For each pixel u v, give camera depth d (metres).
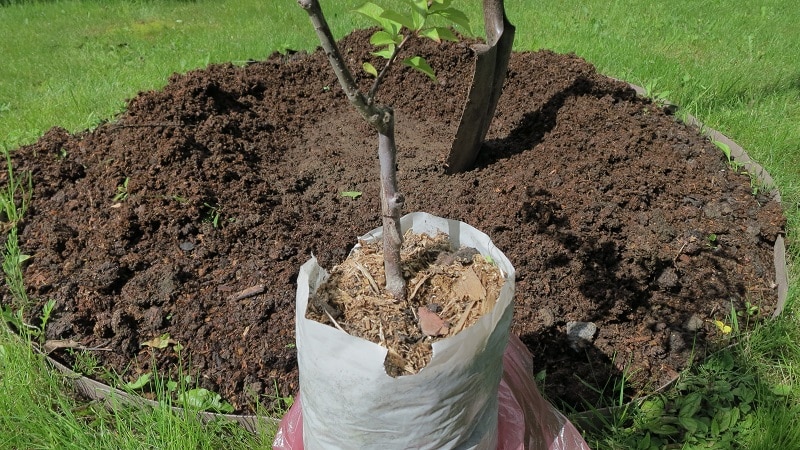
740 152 1.42
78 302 1.04
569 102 1.46
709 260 1.13
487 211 1.18
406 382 0.57
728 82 1.79
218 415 0.87
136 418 0.89
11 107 1.83
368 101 0.56
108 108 1.75
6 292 1.08
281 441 0.81
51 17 2.56
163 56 2.12
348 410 0.60
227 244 1.13
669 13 2.44
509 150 1.40
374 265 0.70
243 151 1.39
